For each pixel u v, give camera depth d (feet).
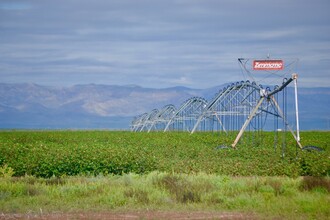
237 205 95.04
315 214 86.69
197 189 107.34
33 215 87.56
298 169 151.74
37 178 135.64
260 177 134.62
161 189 108.68
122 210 91.86
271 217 84.94
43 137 371.56
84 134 438.81
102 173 147.84
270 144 266.36
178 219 84.99
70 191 106.32
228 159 183.32
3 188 106.63
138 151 196.54
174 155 200.95
